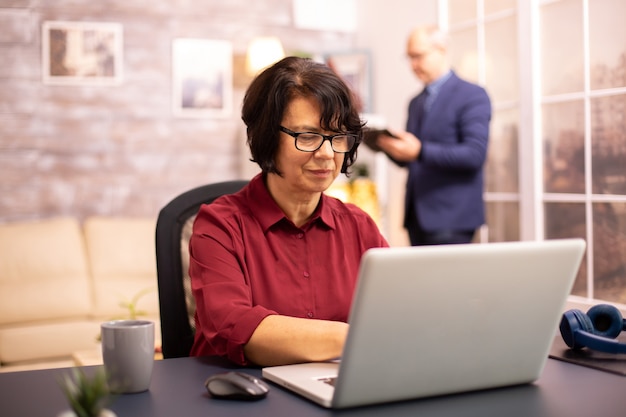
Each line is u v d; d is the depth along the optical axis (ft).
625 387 4.01
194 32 16.79
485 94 12.29
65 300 13.98
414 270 3.52
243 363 4.48
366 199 16.39
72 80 15.88
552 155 12.47
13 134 15.51
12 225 14.51
